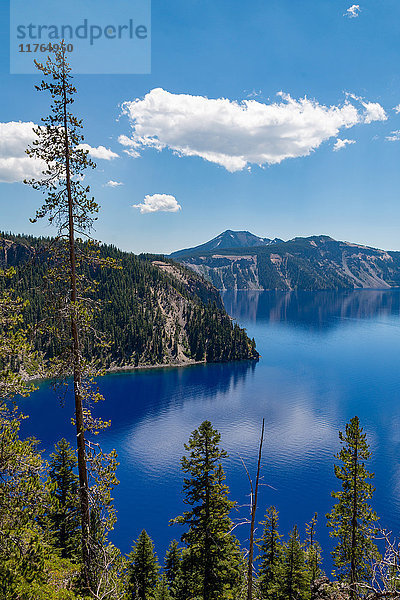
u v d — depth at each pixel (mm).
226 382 173875
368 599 12945
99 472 15812
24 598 11977
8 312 13531
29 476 12695
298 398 147625
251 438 107938
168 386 168250
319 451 99062
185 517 25328
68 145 15758
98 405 140375
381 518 67688
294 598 29875
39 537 12758
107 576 14352
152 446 102312
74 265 16094
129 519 70562
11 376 12562
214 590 24281
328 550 61250
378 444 101875
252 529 13727
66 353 15492
